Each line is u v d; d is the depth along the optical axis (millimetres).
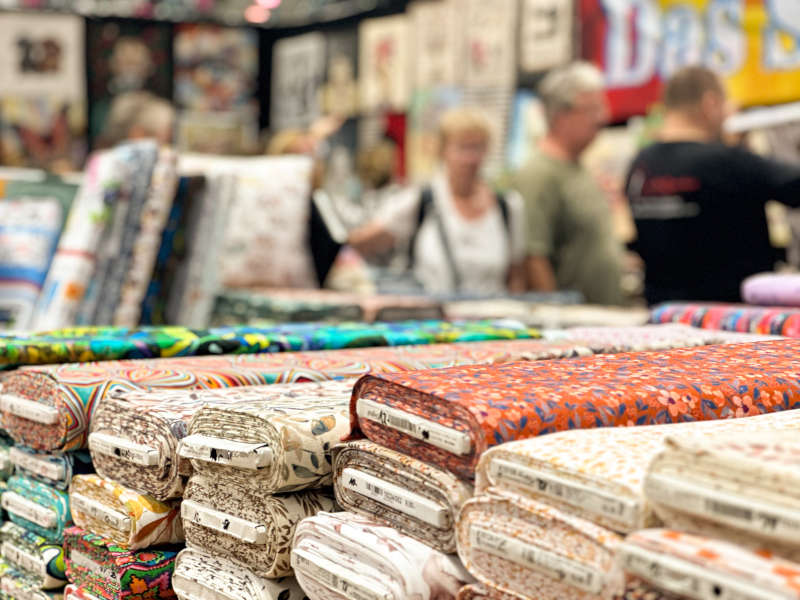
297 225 4008
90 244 2486
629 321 3109
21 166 6289
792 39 4195
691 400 983
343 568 931
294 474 991
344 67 6723
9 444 1398
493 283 5074
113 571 1132
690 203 4410
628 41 4941
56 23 6328
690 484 688
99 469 1201
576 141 5113
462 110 5395
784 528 633
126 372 1300
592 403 924
